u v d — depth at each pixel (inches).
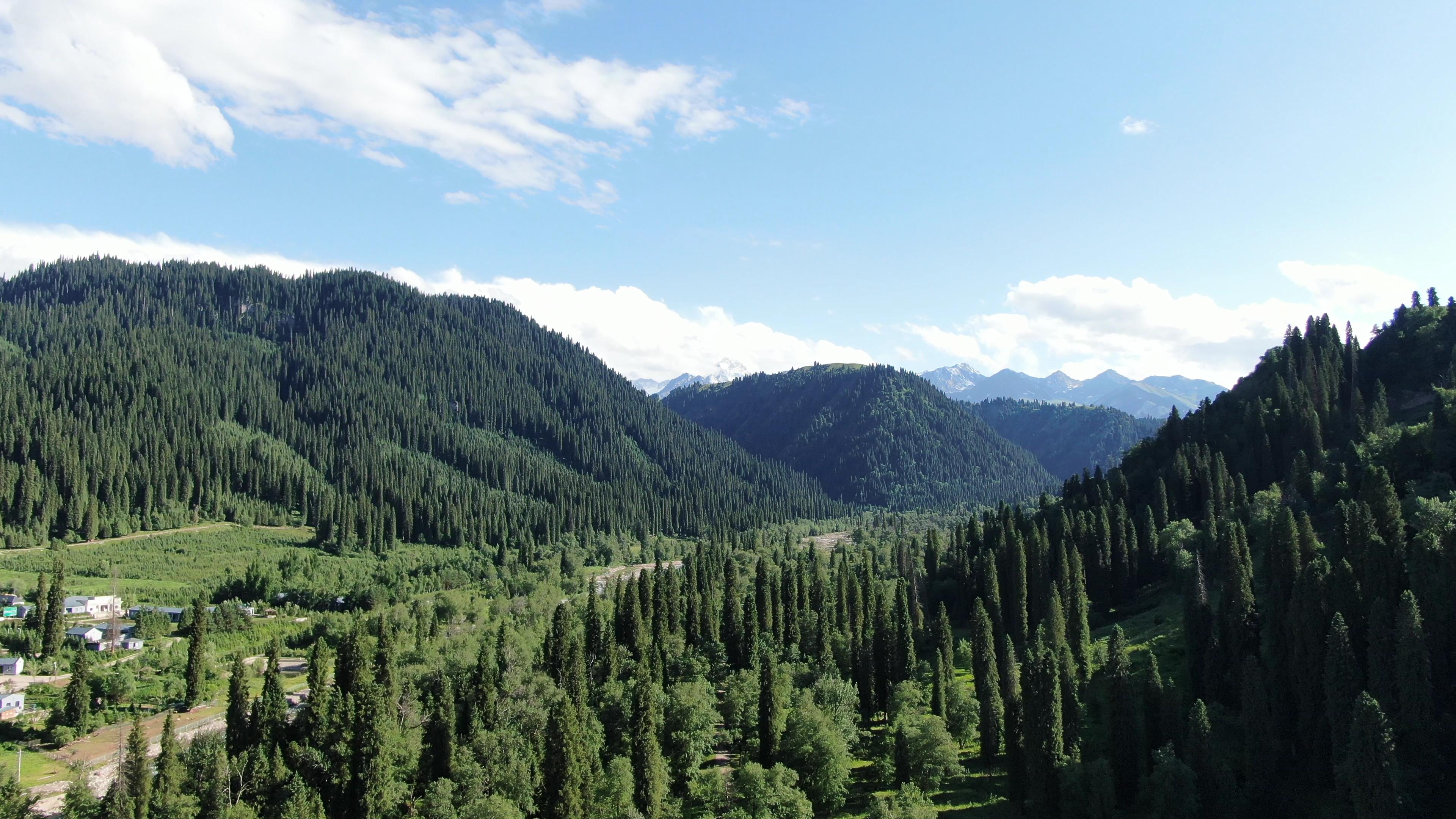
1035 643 5265.8
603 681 5526.6
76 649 6628.9
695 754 4719.5
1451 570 3417.8
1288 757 3602.4
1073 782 3720.5
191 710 5802.2
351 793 4195.4
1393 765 3024.1
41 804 4370.1
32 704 5541.3
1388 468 4970.5
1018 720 4126.5
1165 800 3420.3
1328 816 3277.6
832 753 4377.5
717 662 6097.4
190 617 7642.7
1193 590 4525.1
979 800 4252.0
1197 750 3506.4
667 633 6190.9
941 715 4901.6
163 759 4025.6
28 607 7391.7
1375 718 3043.8
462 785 4124.0
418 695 5002.5
